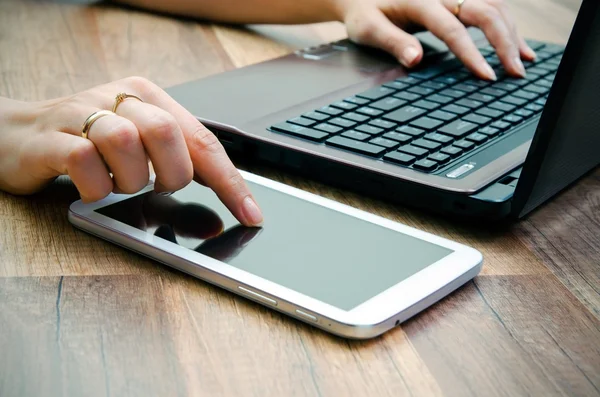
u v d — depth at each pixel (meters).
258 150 0.66
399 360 0.44
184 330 0.45
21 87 0.82
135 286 0.50
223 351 0.43
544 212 0.63
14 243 0.54
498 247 0.57
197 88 0.76
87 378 0.41
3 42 0.96
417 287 0.48
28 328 0.45
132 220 0.55
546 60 0.93
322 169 0.64
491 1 0.95
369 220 0.57
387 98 0.75
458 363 0.44
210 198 0.60
